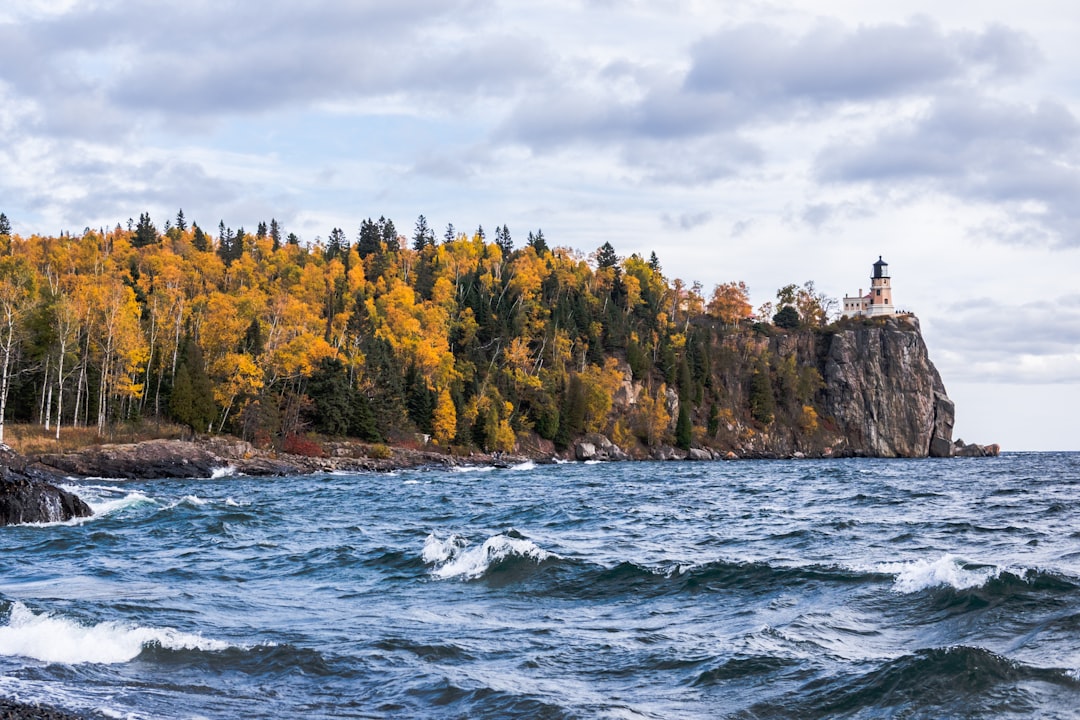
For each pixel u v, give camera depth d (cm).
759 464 16012
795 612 2197
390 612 2342
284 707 1598
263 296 15725
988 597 2134
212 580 2825
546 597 2511
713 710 1559
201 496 6706
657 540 3744
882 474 10694
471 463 13775
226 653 1903
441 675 1758
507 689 1661
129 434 10731
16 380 10750
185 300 15075
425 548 3159
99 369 11519
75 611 2198
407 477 10212
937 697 1541
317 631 2117
